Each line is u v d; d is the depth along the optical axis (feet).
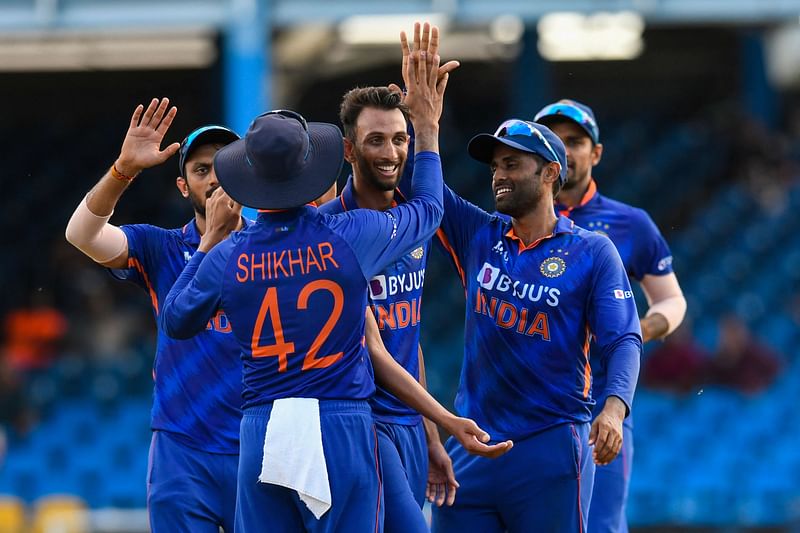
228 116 157.58
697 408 169.27
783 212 227.40
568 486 64.08
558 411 64.03
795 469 159.94
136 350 191.01
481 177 236.02
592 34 223.30
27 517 127.95
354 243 54.80
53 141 250.78
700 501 149.48
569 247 63.72
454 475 66.13
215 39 197.98
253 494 54.80
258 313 54.39
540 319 63.62
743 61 239.71
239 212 58.49
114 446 169.99
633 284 186.19
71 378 183.73
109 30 140.15
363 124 59.98
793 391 175.73
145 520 120.88
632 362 60.13
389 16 139.64
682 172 241.55
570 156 75.51
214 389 64.49
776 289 211.00
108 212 62.49
